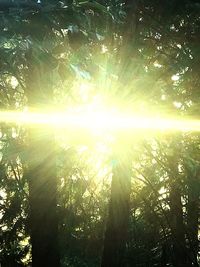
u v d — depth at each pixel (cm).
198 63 686
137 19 727
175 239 770
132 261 837
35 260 796
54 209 797
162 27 736
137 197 880
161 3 714
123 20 695
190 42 727
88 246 952
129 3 717
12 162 823
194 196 707
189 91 718
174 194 822
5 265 1016
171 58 753
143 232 879
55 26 457
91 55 610
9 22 444
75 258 962
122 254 773
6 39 447
